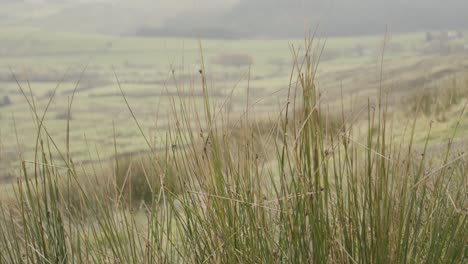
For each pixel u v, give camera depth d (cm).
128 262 227
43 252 228
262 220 218
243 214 218
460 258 223
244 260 213
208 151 214
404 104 989
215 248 217
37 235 229
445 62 2141
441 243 221
